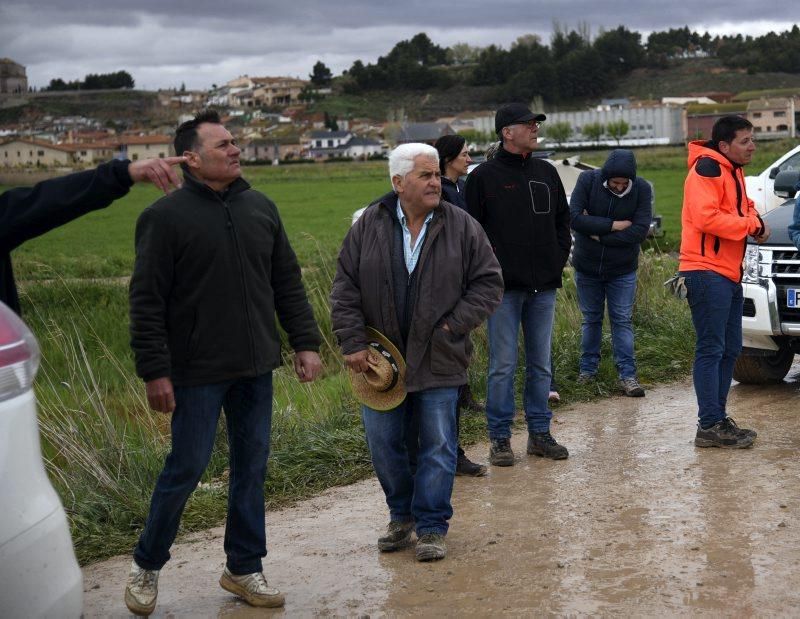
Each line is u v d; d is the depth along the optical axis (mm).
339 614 4156
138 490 5922
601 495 5547
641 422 7293
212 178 4160
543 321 6391
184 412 4148
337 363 10688
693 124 140875
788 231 6707
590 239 8234
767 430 6770
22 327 2941
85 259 25250
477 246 4770
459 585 4375
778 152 54688
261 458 4336
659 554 4559
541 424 6480
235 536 4348
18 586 2754
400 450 4930
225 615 4234
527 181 6246
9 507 2756
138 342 4016
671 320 10086
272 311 4324
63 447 6242
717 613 3883
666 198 36938
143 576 4230
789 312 7465
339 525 5398
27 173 79438
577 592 4180
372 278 4750
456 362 4734
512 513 5355
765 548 4547
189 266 4086
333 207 46750
